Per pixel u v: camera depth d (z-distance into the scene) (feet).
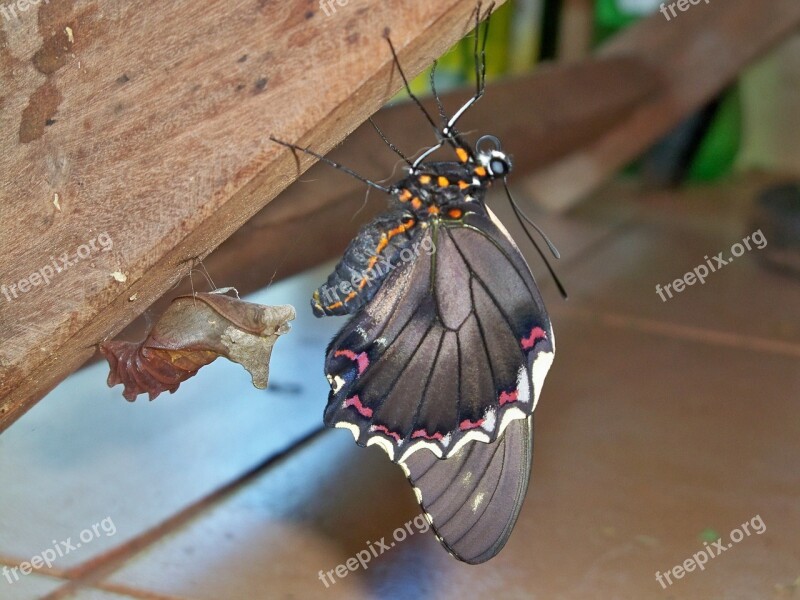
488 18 0.96
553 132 1.80
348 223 1.26
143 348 0.97
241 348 0.96
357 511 1.20
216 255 1.15
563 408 1.36
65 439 1.27
